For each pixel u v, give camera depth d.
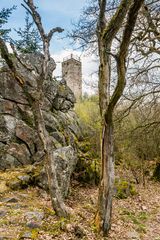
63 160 12.46
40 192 11.67
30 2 9.27
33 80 15.04
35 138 14.83
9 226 7.76
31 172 12.84
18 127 14.67
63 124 17.69
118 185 14.88
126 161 20.78
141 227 10.15
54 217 8.80
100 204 8.90
